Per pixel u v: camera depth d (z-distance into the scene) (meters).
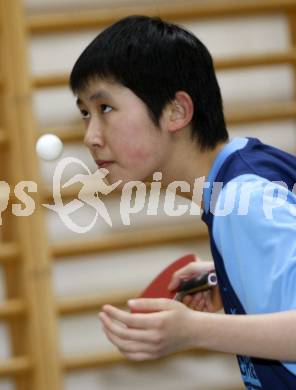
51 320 8.02
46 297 8.02
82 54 3.49
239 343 2.92
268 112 8.60
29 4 8.53
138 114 3.37
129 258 8.48
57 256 8.20
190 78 3.47
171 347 2.98
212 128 3.50
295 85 8.87
